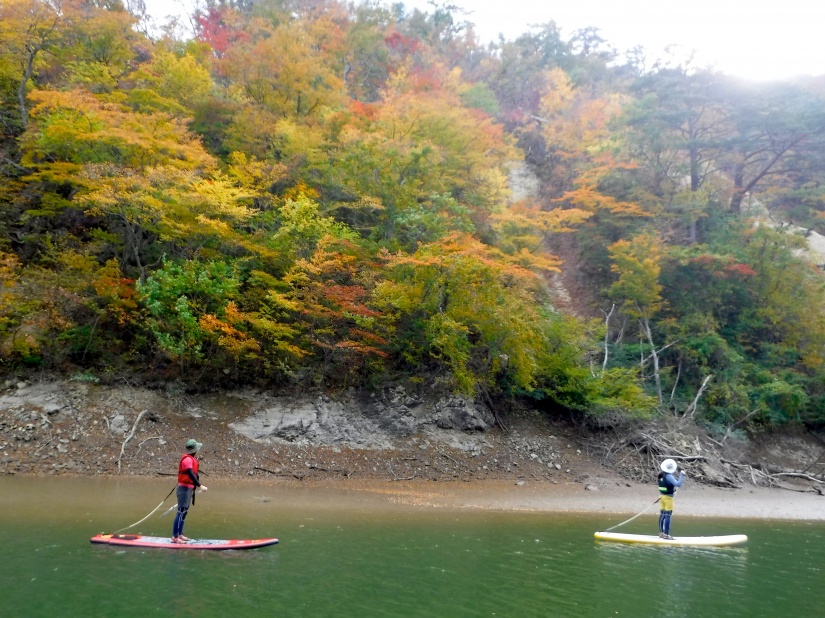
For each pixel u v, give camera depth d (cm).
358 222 2289
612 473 1895
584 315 2794
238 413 1772
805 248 2662
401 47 4716
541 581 877
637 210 2855
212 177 1925
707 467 1967
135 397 1709
